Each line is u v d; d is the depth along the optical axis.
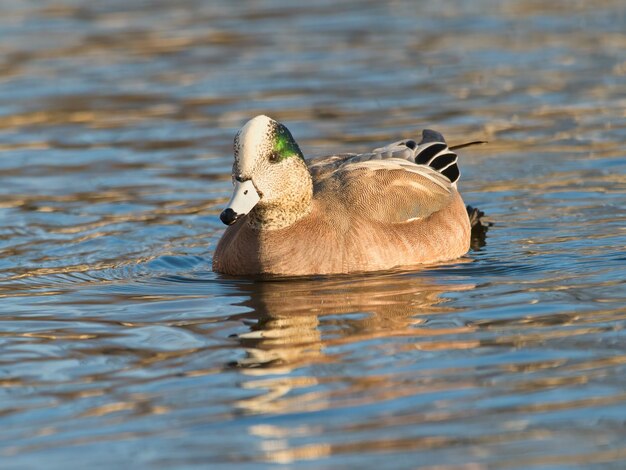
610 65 23.58
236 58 25.39
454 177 14.77
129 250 14.62
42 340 10.87
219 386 9.38
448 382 9.27
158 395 9.23
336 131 19.89
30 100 22.58
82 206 16.64
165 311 11.77
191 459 8.05
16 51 26.33
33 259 14.28
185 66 24.84
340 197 13.32
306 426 8.52
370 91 22.52
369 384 9.30
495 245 14.20
